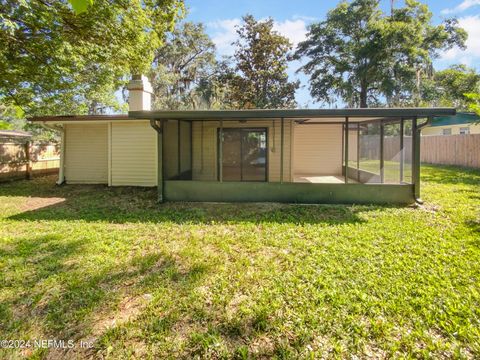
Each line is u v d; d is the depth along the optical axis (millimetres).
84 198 7879
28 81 9531
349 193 6941
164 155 7539
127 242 4371
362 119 8508
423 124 6504
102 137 10227
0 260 3697
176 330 2410
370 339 2273
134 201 7461
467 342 2242
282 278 3186
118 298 2850
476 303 2707
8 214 6164
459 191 7992
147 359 2117
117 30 9727
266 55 24422
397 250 3947
